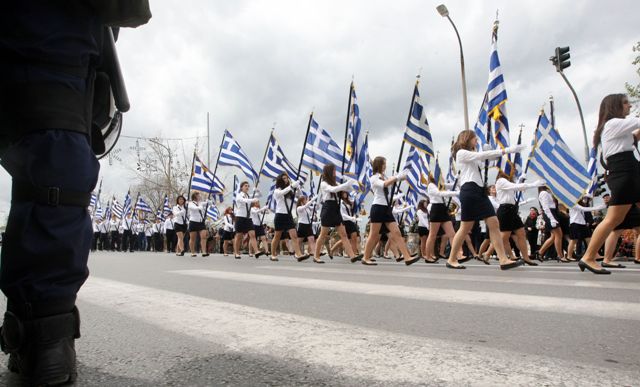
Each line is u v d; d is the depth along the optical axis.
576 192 11.41
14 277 1.55
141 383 1.63
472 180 7.58
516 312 2.98
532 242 14.56
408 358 1.91
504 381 1.61
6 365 1.85
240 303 3.44
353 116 14.02
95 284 4.84
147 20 1.81
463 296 3.72
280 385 1.59
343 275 6.00
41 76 1.62
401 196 18.28
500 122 9.93
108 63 1.89
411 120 11.41
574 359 1.89
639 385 1.56
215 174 18.64
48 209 1.58
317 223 21.02
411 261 9.52
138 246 37.12
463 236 7.77
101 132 1.98
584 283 4.77
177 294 3.98
